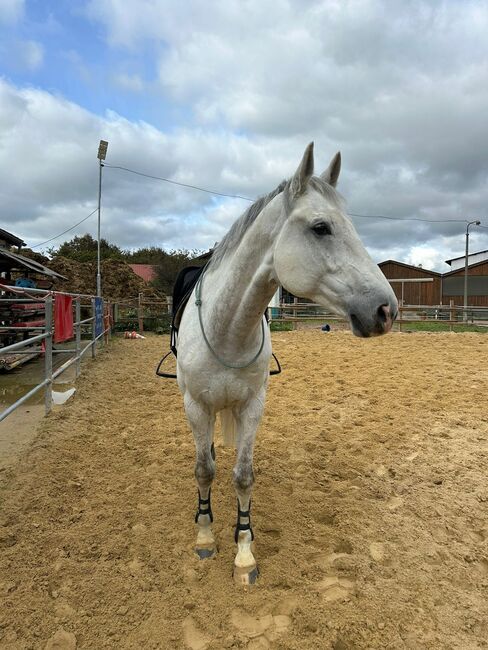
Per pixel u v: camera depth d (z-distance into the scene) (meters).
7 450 3.78
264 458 3.68
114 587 2.11
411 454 3.78
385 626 1.88
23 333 8.09
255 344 2.13
